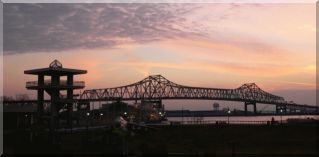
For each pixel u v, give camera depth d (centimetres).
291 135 4966
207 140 4925
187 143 4650
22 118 5384
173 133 5281
